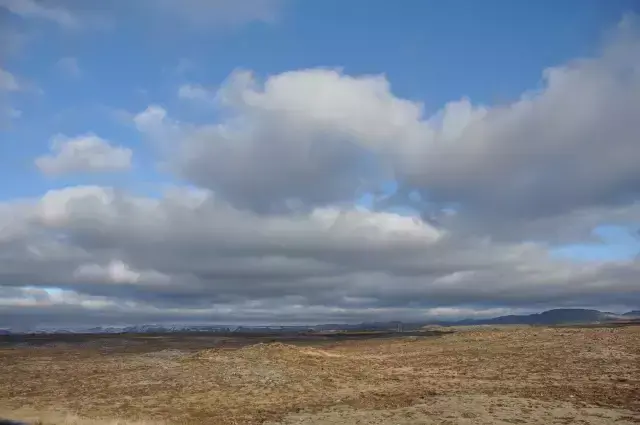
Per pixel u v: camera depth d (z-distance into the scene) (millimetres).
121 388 36219
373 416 25203
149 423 23969
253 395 32938
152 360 50344
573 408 25891
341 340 94812
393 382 36750
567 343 50594
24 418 26047
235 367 42125
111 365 47688
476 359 46562
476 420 23625
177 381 38281
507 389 32000
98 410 29109
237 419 26000
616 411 25219
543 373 38031
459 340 60875
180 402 31203
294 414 26719
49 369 46250
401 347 59750
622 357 42250
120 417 26938
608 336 52531
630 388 31203
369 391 33188
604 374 36406
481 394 30281
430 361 47125
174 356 54031
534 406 26422
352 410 27141
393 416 25000
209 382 37438
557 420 23531
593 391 30547
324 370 41562
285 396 32375
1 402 31812
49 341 102188
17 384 38500
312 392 33594
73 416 26500
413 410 26156
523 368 40562
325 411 27219
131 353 62250
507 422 23266
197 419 26375
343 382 37031
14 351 68562
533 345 51375
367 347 63375
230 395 33062
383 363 46375
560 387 32219
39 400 32375
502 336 60125
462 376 38562
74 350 71625
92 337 125250
